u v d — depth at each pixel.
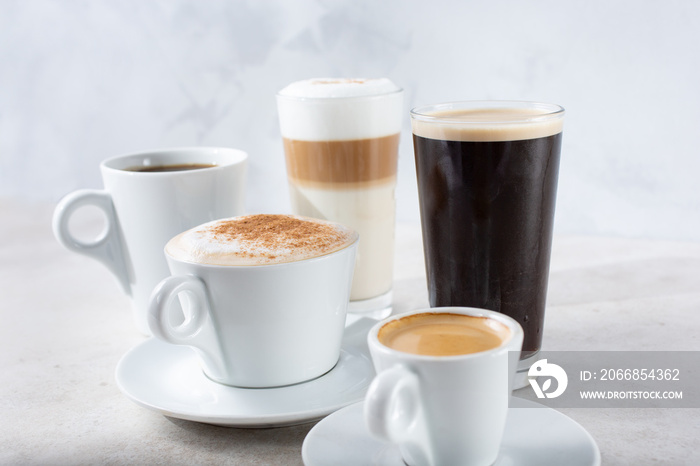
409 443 0.58
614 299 0.81
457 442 0.58
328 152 0.77
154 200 0.74
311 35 1.09
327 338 0.68
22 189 1.38
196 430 0.66
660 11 0.94
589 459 0.58
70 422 0.68
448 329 0.60
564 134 1.01
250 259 0.65
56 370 0.75
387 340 0.59
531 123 0.64
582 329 0.76
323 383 0.68
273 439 0.65
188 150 0.82
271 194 1.21
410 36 1.03
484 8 0.99
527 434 0.61
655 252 0.92
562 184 1.02
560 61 0.98
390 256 0.81
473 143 0.65
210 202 0.75
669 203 0.99
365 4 1.04
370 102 0.76
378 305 0.80
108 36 1.24
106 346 0.78
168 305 0.64
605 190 1.01
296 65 1.12
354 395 0.66
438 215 0.67
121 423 0.67
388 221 0.80
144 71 1.23
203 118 1.21
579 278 0.86
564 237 0.99
